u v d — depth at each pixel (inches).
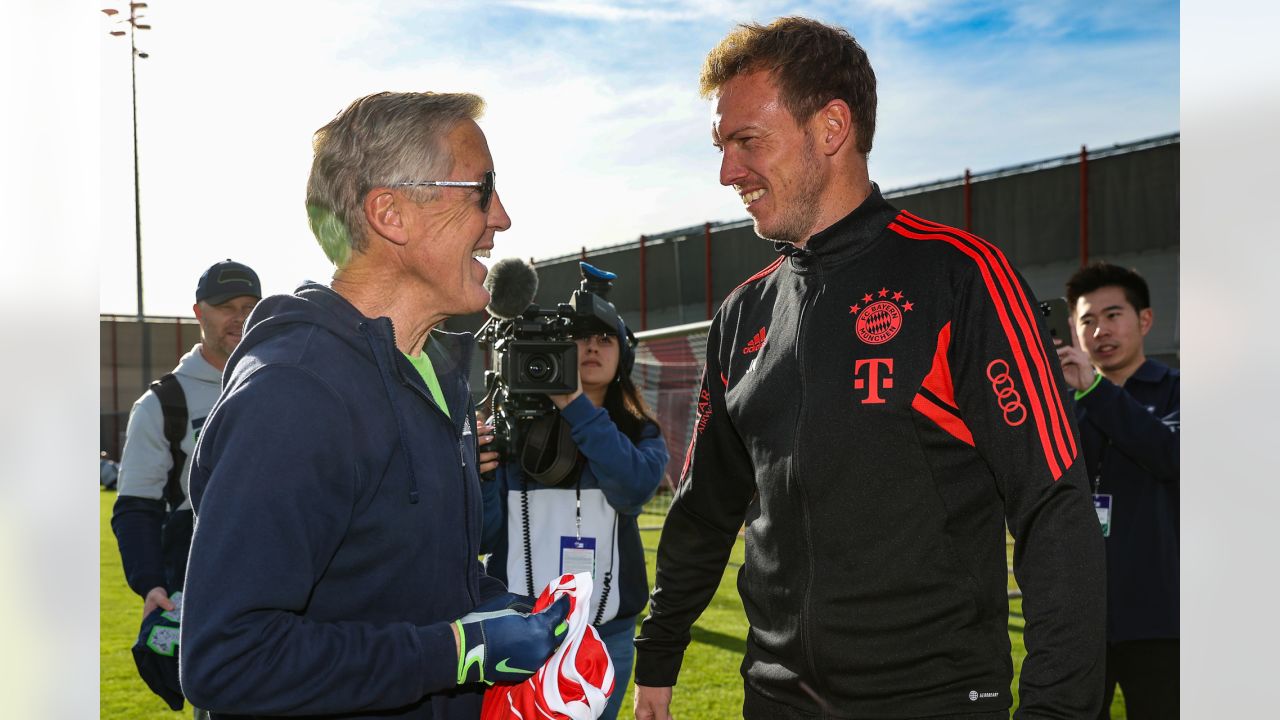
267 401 37.0
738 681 157.8
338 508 38.1
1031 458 46.1
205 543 35.6
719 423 61.6
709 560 64.4
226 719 41.2
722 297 492.1
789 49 52.6
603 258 542.3
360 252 43.5
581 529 82.5
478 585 49.9
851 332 51.4
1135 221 367.9
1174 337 352.2
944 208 417.4
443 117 43.0
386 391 40.8
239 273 96.8
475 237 43.6
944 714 48.8
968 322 48.3
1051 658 44.4
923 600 49.2
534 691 41.1
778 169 52.9
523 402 81.9
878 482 49.8
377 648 37.1
